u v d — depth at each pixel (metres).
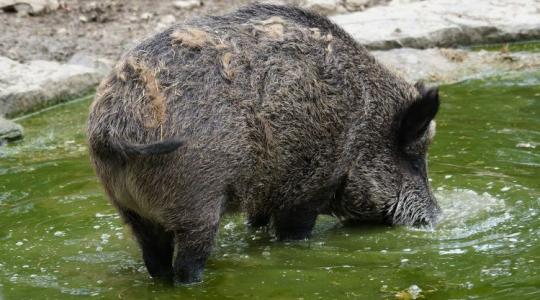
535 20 25.73
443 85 21.69
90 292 11.91
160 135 11.18
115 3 27.52
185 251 11.69
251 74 12.08
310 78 12.66
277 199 12.91
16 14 25.97
